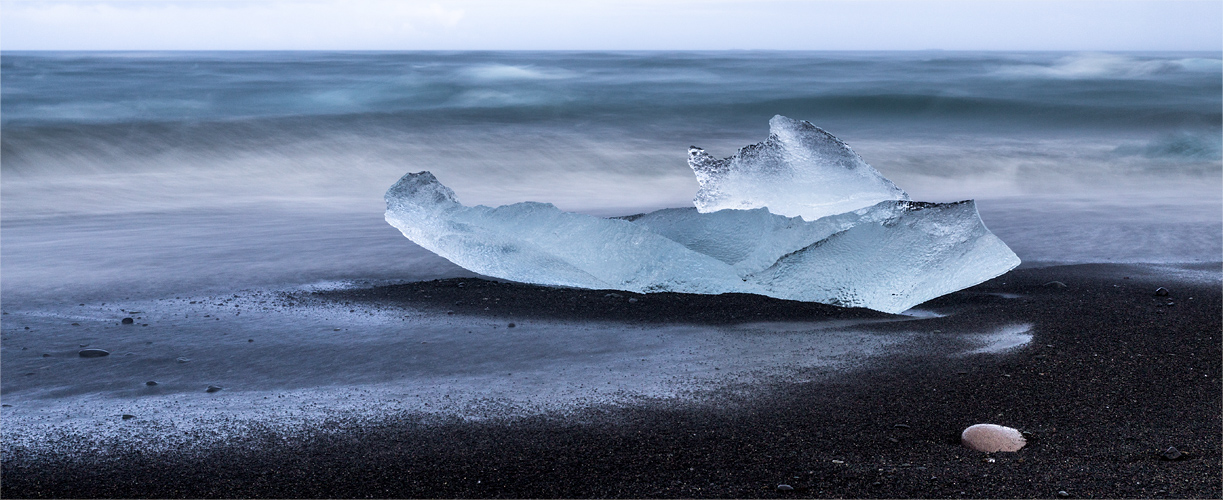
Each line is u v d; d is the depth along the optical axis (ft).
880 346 16.72
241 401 13.93
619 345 17.10
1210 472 10.44
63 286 22.67
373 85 103.24
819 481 10.59
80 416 13.24
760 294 21.30
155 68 148.15
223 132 58.39
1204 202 38.29
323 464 11.37
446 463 11.36
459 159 53.88
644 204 39.88
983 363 15.37
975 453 11.35
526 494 10.41
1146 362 15.06
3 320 19.15
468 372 15.43
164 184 44.27
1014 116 78.64
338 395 14.20
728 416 12.96
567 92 98.27
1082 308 19.06
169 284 23.08
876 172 24.34
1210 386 13.76
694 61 211.61
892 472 10.80
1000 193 43.39
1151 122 73.00
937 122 77.41
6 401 13.99
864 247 20.58
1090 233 30.17
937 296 20.59
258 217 35.04
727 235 23.90
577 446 11.87
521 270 23.17
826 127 75.10
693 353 16.46
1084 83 110.22
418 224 24.79
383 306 20.52
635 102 87.35
